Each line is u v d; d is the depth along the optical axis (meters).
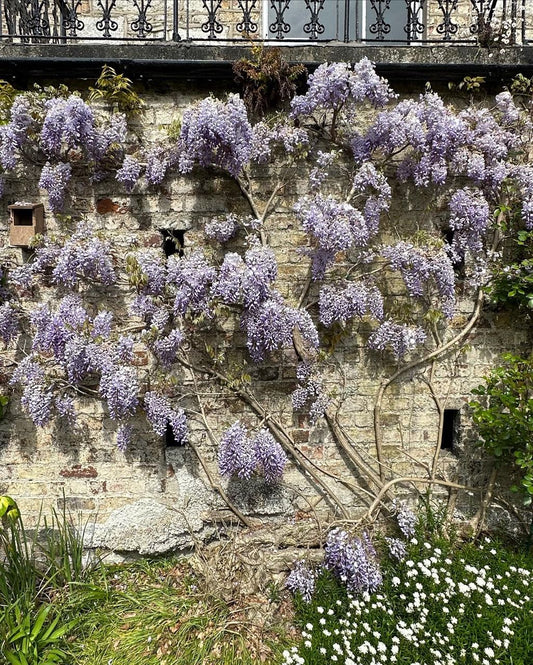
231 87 3.48
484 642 2.75
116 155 3.44
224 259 3.30
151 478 3.64
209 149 3.30
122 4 4.97
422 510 3.73
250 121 3.50
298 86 3.43
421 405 3.72
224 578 3.28
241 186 3.48
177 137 3.38
